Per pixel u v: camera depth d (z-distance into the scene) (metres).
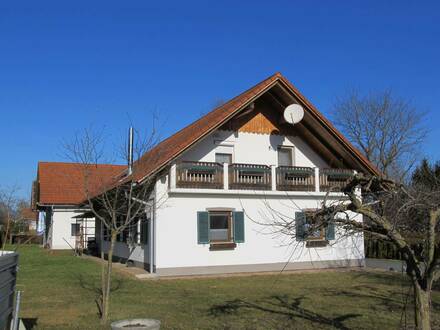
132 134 12.31
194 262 18.02
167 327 8.48
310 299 11.68
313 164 21.84
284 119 20.44
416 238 6.07
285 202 19.89
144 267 19.34
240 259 18.80
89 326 8.57
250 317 9.34
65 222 36.53
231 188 18.98
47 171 39.16
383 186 6.13
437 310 10.29
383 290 13.34
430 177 7.07
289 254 19.66
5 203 12.11
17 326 6.68
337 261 20.47
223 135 20.27
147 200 18.38
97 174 19.20
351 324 8.66
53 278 16.12
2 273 5.93
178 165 18.20
